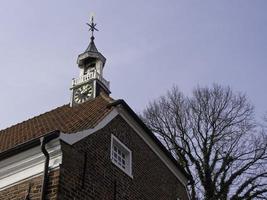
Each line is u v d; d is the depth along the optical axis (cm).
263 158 2386
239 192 2275
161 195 1667
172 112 2767
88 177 1255
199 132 2598
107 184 1338
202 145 2527
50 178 1141
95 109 1617
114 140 1478
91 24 2403
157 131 2709
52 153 1177
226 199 2281
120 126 1552
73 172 1198
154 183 1647
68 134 1223
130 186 1465
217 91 2792
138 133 1659
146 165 1636
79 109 1723
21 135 1575
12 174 1206
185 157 2519
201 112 2686
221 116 2628
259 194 2247
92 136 1355
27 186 1161
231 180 2317
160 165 1759
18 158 1197
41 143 1161
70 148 1222
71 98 2028
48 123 1633
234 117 2617
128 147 1550
